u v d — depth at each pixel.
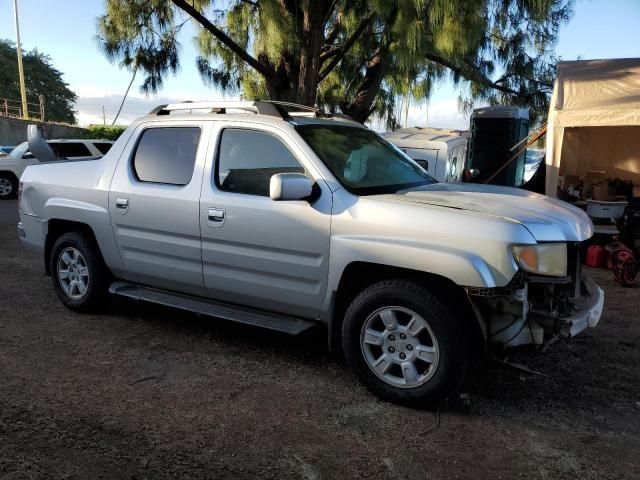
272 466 3.03
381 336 3.75
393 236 3.67
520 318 3.55
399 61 9.48
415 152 11.09
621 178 11.43
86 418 3.46
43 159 6.43
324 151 4.20
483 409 3.72
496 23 12.59
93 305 5.36
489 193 4.24
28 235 5.82
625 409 3.77
